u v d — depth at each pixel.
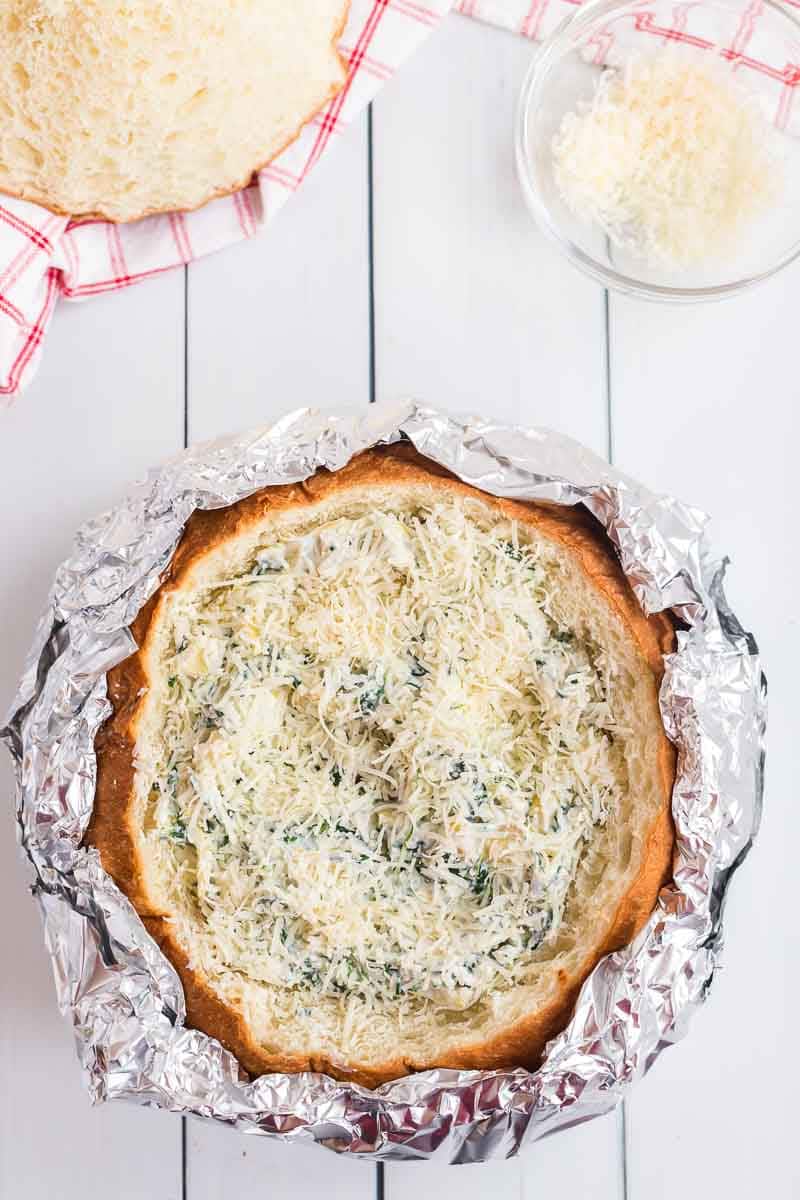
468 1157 0.75
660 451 0.84
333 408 0.77
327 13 0.79
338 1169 0.82
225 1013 0.73
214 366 0.83
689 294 0.82
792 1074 0.83
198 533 0.74
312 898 0.74
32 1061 0.82
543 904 0.74
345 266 0.83
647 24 0.82
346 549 0.74
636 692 0.74
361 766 0.75
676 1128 0.83
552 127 0.82
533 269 0.84
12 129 0.79
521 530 0.75
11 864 0.82
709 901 0.74
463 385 0.83
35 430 0.83
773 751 0.83
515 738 0.75
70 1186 0.81
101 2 0.75
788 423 0.84
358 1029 0.74
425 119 0.84
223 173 0.82
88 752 0.73
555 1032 0.73
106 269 0.83
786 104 0.82
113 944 0.72
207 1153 0.82
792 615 0.83
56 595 0.74
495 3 0.83
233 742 0.73
